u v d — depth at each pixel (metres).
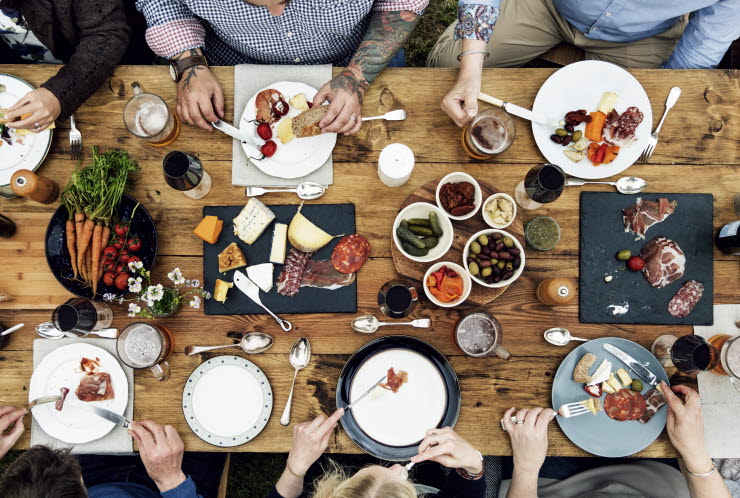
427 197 1.75
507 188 1.78
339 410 1.61
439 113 1.80
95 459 1.87
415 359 1.69
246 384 1.68
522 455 1.64
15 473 1.35
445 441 1.56
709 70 1.80
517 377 1.72
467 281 1.59
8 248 1.72
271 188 1.75
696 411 1.64
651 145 1.76
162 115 1.68
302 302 1.72
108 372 1.66
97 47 1.73
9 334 1.70
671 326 1.75
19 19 1.84
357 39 2.09
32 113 1.62
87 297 1.65
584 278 1.74
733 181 1.78
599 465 2.16
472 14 1.72
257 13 1.79
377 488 1.30
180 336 1.70
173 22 1.76
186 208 1.75
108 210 1.63
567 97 1.77
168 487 1.65
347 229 1.75
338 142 1.78
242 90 1.77
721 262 1.76
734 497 2.07
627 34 2.17
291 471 1.62
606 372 1.68
